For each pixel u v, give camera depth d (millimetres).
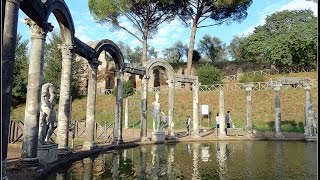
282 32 53031
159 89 45719
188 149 18391
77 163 12828
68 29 14172
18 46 42375
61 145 14039
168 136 23797
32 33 11336
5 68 7883
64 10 13320
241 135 26125
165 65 24891
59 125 14281
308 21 51375
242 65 54531
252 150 17891
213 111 37344
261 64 53469
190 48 41969
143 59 43094
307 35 46531
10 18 8180
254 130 29391
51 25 11766
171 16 42812
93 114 17125
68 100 14648
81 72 47469
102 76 52625
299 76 45438
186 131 30359
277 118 26250
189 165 12562
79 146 17547
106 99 43719
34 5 10180
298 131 29297
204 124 35344
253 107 36375
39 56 11297
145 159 14180
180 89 44000
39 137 11773
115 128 19984
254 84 42531
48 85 12352
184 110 38156
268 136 25625
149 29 44469
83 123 25703
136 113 38750
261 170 11484
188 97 40438
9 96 7945
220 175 10516
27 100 11047
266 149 18375
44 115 11945
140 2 40344
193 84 26500
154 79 51312
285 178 10039
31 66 11195
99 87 52438
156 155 15594
